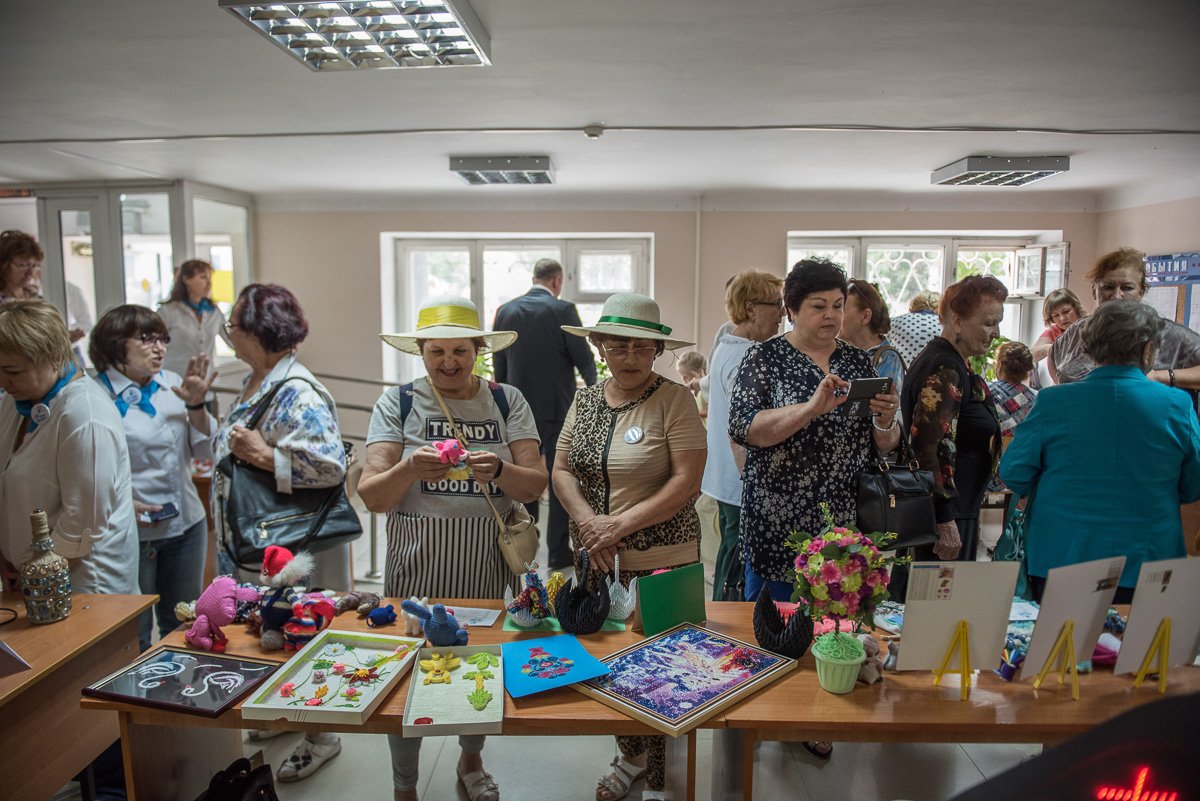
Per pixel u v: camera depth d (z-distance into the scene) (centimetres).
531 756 206
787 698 123
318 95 271
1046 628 122
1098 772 36
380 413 168
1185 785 35
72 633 147
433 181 461
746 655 135
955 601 122
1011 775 39
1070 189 488
